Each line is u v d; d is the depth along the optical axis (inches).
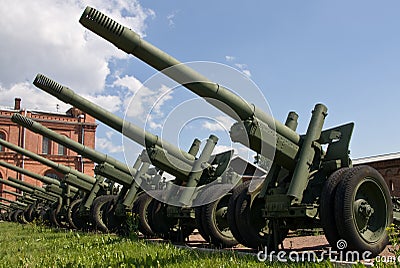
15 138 1718.8
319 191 285.6
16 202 1316.4
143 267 229.3
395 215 328.5
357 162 901.2
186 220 424.8
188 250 304.8
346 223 254.5
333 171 287.7
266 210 292.0
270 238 297.4
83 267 234.5
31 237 490.6
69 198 781.9
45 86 417.1
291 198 277.1
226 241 376.2
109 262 243.0
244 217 317.4
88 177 693.3
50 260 265.6
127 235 479.5
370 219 276.2
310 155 288.0
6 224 995.3
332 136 295.3
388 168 835.4
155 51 261.7
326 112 300.8
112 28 253.1
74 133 1797.5
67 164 1752.0
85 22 252.4
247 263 233.1
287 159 287.7
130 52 261.7
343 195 257.0
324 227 261.1
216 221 378.6
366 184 273.6
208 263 230.7
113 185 645.9
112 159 560.7
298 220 291.7
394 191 818.8
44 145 1754.4
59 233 550.0
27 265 246.5
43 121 1763.0
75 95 423.2
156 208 454.3
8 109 1829.5
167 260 247.8
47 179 890.1
